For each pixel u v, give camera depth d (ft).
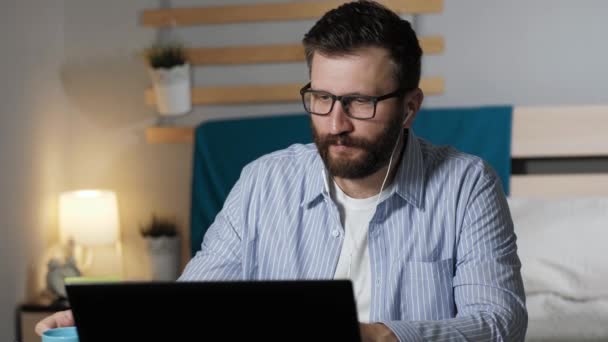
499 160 10.77
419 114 10.93
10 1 10.25
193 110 11.84
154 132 11.73
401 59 4.81
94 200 10.96
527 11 11.16
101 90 11.92
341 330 3.45
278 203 5.61
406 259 5.32
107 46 11.85
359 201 5.38
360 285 5.38
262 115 11.74
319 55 4.79
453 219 5.34
